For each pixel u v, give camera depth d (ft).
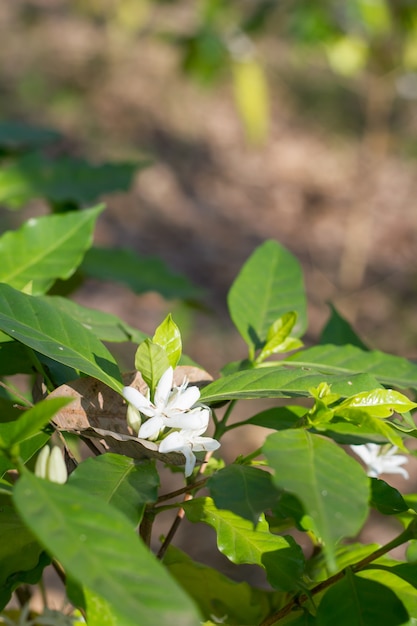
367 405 2.65
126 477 2.60
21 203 4.57
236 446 9.78
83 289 12.99
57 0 23.27
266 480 2.54
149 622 2.15
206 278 14.39
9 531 2.72
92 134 17.88
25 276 3.48
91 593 2.56
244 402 10.35
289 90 20.06
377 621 2.70
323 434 2.78
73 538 2.26
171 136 18.44
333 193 17.35
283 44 20.68
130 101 19.04
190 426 2.60
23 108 18.30
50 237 3.54
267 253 3.48
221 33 7.84
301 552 2.70
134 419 2.65
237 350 12.32
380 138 12.34
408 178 17.29
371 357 3.16
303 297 3.41
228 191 17.12
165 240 15.17
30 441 2.73
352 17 8.09
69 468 2.76
